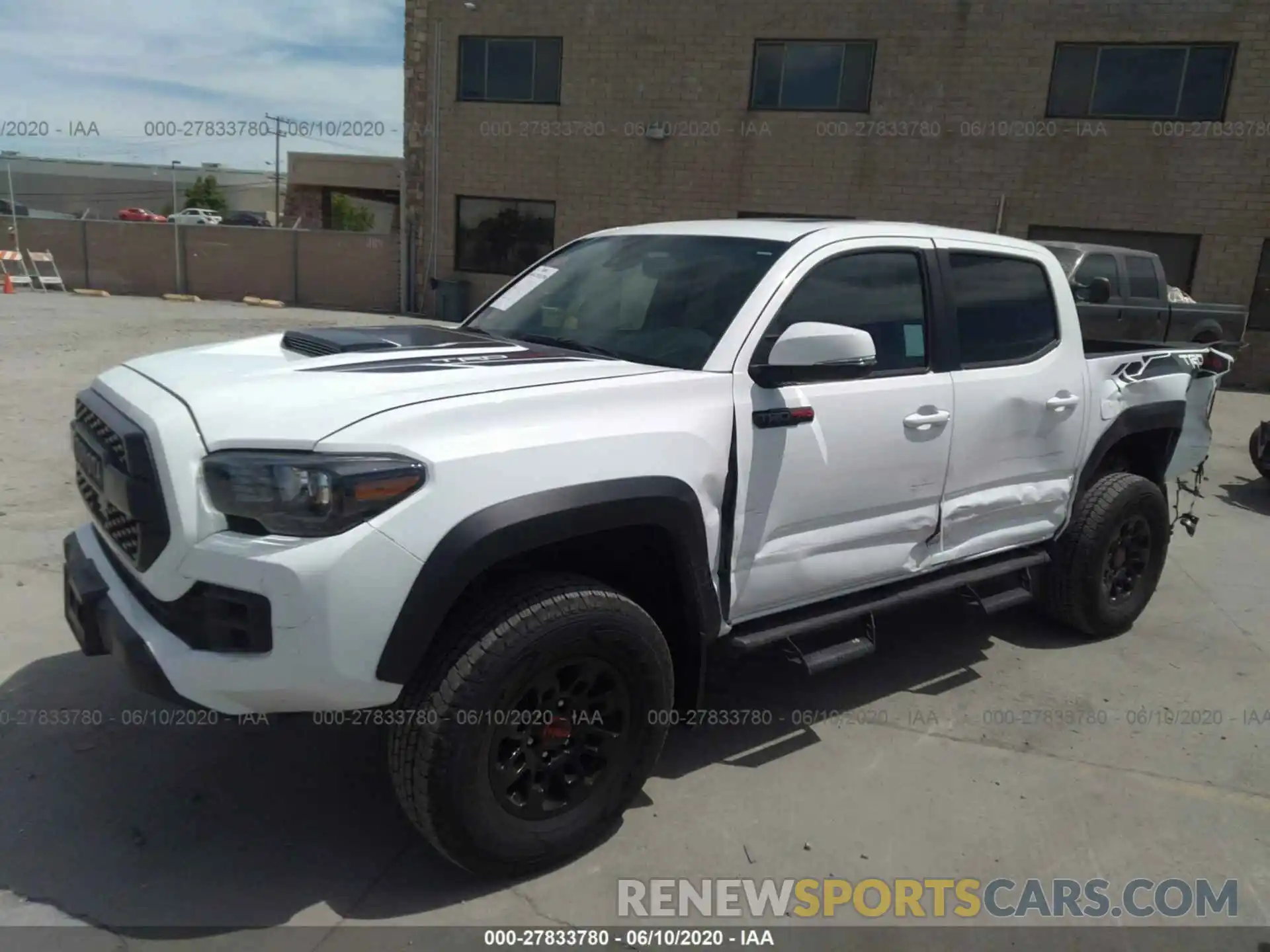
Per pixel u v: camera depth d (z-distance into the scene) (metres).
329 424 2.48
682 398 3.00
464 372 2.90
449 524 2.49
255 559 2.38
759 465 3.16
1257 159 16.23
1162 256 17.12
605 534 2.93
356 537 2.39
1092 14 16.67
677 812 3.25
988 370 3.95
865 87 18.17
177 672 2.49
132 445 2.55
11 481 6.52
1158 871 3.05
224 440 2.48
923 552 3.85
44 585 4.79
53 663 4.02
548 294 3.94
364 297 23.27
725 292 3.37
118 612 2.69
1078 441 4.41
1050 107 17.30
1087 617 4.72
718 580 3.15
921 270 3.81
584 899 2.80
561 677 2.79
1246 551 6.64
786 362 3.01
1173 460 5.13
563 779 2.88
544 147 20.06
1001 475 4.07
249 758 3.45
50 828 2.99
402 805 2.67
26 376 10.25
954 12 17.36
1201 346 5.32
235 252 23.92
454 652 2.58
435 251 21.36
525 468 2.61
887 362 3.62
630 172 19.64
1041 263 4.35
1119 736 3.89
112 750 3.43
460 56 20.25
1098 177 17.12
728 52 18.67
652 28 18.98
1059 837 3.20
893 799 3.38
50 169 55.00
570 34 19.45
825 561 3.47
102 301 21.41
